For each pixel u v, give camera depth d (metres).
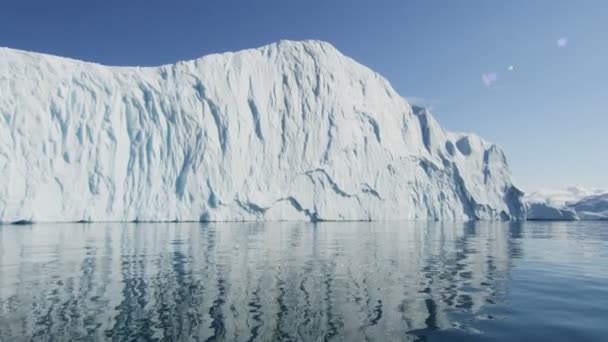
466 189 56.44
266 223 40.97
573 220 66.69
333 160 48.97
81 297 8.74
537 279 11.29
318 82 52.97
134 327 6.84
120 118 42.47
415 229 34.22
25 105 38.53
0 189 35.12
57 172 38.09
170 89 45.06
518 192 59.81
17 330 6.62
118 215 39.19
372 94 57.75
